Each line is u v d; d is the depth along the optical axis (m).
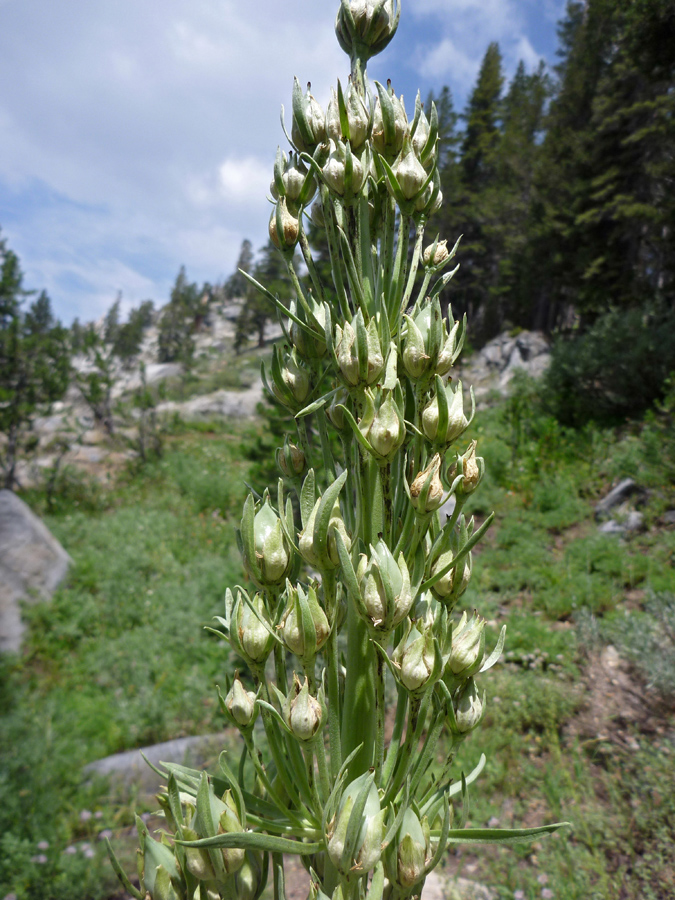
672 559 6.16
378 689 1.06
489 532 7.77
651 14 10.78
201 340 68.38
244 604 1.16
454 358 1.20
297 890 3.51
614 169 16.58
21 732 4.38
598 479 8.74
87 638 5.98
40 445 16.84
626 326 11.51
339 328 1.18
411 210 1.27
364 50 1.36
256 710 1.15
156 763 4.35
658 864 3.03
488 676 4.68
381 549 1.03
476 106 32.38
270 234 1.36
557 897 3.03
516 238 24.19
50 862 3.42
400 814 1.01
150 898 1.12
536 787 3.76
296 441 1.38
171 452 16.73
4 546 6.59
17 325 13.62
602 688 4.57
